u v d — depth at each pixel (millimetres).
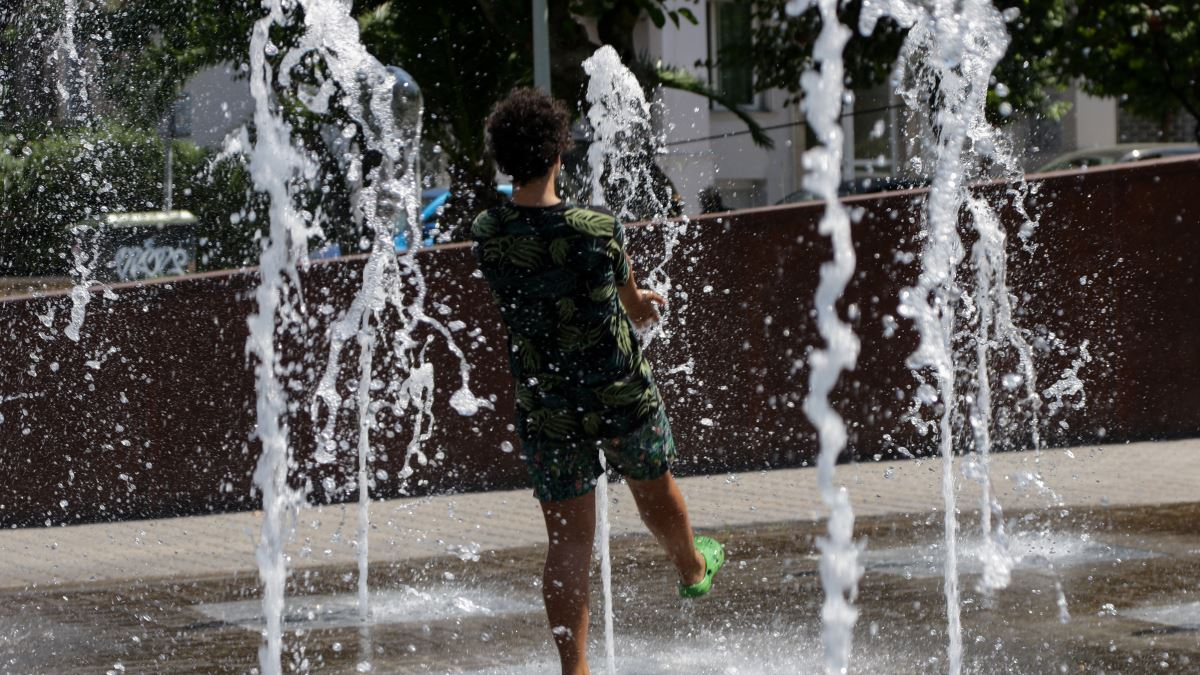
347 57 9742
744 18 39438
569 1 25453
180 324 15148
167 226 18844
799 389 15867
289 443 15016
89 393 15180
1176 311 16109
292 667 7785
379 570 11016
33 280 17766
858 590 9305
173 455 15180
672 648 7859
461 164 27375
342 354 15031
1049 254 15883
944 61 9047
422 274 15234
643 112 13469
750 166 40312
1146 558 10055
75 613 9797
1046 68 39750
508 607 9398
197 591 10547
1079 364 15977
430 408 15328
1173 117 56344
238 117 20141
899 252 15703
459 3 26562
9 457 15234
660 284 15641
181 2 20219
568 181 14555
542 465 6648
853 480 14648
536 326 6559
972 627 8055
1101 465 14758
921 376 15758
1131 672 6875
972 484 14008
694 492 14328
